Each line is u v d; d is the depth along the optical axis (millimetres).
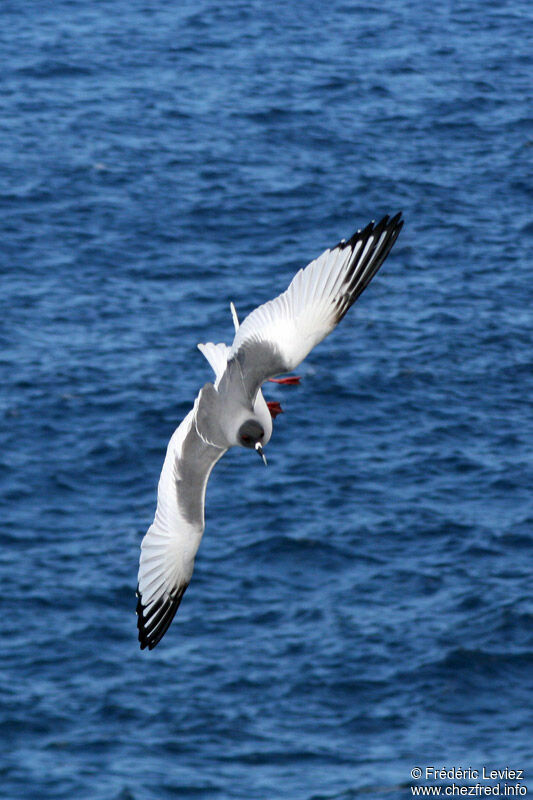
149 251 49562
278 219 52375
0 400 40156
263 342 10875
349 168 57094
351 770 27172
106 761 27312
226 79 66250
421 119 62344
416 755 27609
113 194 53688
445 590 32812
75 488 36719
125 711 28875
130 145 58344
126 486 36938
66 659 30484
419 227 51969
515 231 51844
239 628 31484
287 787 26438
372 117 62469
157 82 65438
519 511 35969
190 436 11492
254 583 33000
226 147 58656
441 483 37062
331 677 29891
